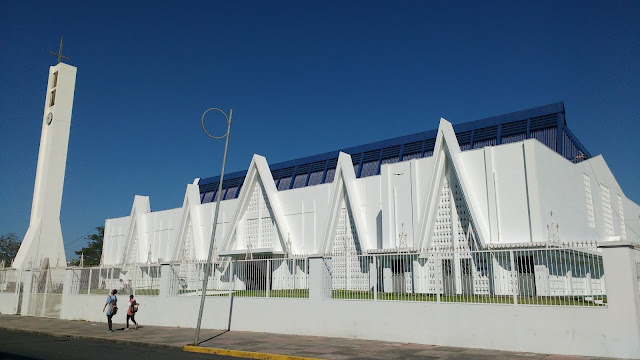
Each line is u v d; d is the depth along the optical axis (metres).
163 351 16.75
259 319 20.62
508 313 14.80
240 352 15.67
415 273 22.23
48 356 15.20
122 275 27.45
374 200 31.69
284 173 54.00
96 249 77.44
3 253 76.06
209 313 22.44
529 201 24.72
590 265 17.83
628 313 12.95
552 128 37.97
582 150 38.75
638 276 13.58
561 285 16.02
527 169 25.05
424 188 28.89
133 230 48.81
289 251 34.72
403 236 28.78
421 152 44.44
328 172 49.62
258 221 38.03
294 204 36.06
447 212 27.98
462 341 15.50
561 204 27.08
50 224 44.16
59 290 30.64
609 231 35.19
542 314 14.23
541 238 23.98
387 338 17.06
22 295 33.31
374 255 18.59
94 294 28.22
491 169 26.38
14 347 17.72
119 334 21.12
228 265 23.03
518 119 40.62
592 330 13.39
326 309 18.73
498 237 25.47
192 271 24.66
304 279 20.28
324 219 33.81
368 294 18.80
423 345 16.05
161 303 24.41
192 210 42.91
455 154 27.39
